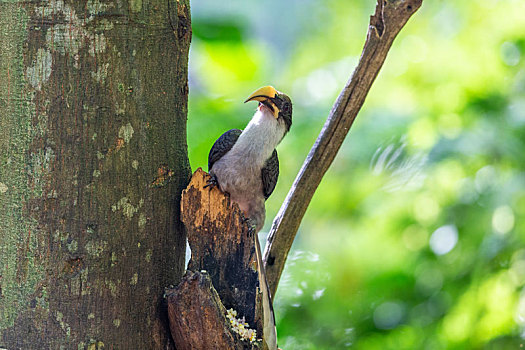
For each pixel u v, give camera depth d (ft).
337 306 43.34
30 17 17.81
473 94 42.24
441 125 42.14
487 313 40.86
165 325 19.65
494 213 40.40
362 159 43.01
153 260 19.35
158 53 19.20
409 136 41.60
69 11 17.89
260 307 19.80
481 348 40.42
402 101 46.24
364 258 46.14
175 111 19.97
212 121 41.29
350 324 43.14
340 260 45.73
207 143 40.55
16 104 17.94
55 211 18.04
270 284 23.67
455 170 41.63
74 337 18.13
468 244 41.68
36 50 17.87
